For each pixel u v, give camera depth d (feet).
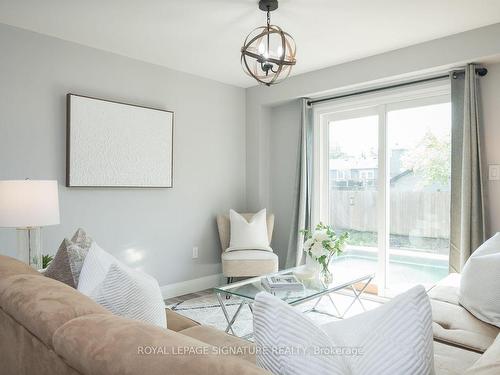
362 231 13.12
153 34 10.11
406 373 2.66
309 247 9.32
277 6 8.39
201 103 13.93
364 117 13.05
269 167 15.40
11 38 9.51
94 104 10.82
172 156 12.72
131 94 11.89
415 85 11.58
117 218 11.55
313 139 14.28
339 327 3.34
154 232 12.50
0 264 4.91
